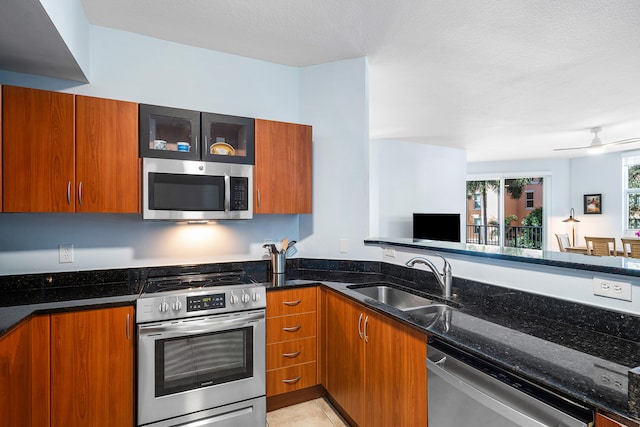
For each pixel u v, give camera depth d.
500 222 7.89
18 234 2.03
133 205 1.98
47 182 1.79
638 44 2.36
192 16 2.08
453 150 6.29
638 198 6.41
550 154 6.89
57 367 1.60
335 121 2.72
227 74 2.58
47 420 1.58
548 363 1.02
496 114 4.09
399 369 1.54
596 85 3.13
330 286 2.16
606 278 1.26
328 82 2.74
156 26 2.20
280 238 2.75
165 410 1.78
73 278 2.11
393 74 2.91
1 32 1.57
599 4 1.90
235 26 2.19
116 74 2.25
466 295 1.83
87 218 2.18
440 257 1.91
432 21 2.10
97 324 1.69
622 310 1.22
